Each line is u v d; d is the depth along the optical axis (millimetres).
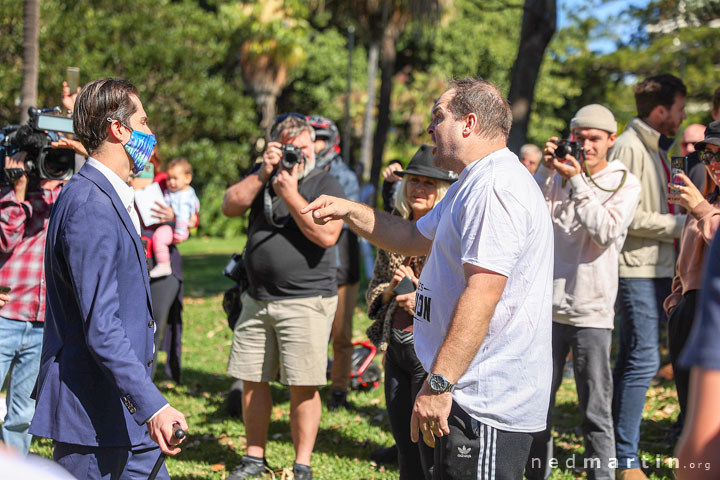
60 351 2523
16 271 3691
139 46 20781
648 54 22516
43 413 2482
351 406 5781
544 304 2512
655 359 4059
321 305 4098
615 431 4090
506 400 2469
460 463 2482
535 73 8797
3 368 3670
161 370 7102
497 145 2617
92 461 2498
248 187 4074
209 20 22953
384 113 16453
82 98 2592
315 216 3084
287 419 5520
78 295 2400
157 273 5520
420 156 3635
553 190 3891
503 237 2377
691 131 5629
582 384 3795
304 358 4059
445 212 2635
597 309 3750
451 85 2721
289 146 3932
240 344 4207
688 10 20406
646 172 4066
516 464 2500
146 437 2627
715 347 1283
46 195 3791
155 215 5496
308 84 28203
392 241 3123
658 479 4266
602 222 3609
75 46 19750
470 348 2350
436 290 2625
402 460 3488
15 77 18250
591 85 28531
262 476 4262
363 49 28312
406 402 3477
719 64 22484
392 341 3457
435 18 14109
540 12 8711
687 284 3537
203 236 26312
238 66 25422
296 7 22844
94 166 2590
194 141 23516
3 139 3656
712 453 1242
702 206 3422
